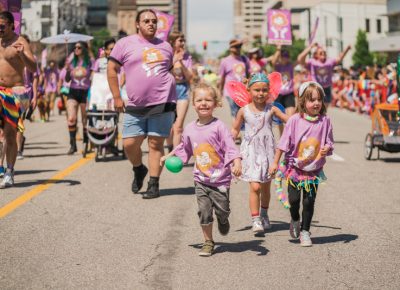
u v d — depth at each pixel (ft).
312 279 17.19
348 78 106.83
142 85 28.94
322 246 20.80
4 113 31.01
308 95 20.62
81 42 45.19
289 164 21.06
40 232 22.22
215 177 19.61
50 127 71.36
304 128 20.72
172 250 20.10
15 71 31.04
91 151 47.47
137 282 16.80
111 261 18.78
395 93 66.18
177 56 36.60
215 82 92.84
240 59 46.96
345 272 17.84
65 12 333.01
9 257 19.06
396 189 31.73
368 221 24.57
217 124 19.76
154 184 29.07
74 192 30.12
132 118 29.37
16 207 26.43
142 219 24.50
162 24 41.06
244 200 28.78
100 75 42.75
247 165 22.27
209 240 19.76
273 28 55.77
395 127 42.06
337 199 29.04
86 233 22.16
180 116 38.81
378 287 16.47
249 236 22.20
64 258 19.02
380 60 309.01
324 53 50.03
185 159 20.47
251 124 22.58
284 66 46.32
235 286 16.56
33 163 40.68
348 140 57.00
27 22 307.99
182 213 25.64
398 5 238.07
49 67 87.97
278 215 25.75
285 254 19.79
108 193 30.04
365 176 36.01
